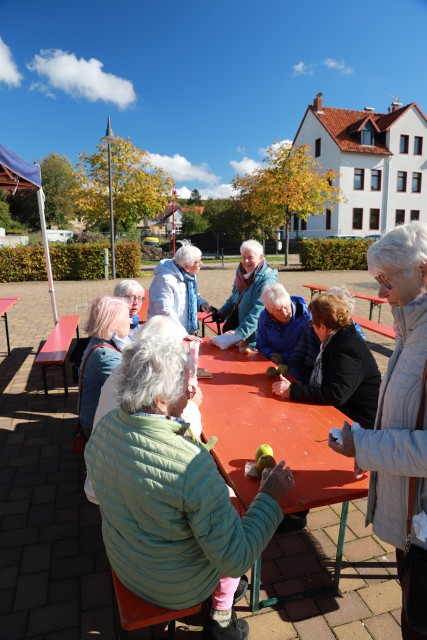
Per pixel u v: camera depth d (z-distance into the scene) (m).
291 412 2.57
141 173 20.38
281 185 20.77
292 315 3.63
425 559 1.37
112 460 1.38
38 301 11.50
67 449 3.77
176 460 1.29
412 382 1.39
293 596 2.22
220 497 1.32
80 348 4.11
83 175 20.36
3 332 8.07
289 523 2.74
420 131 32.84
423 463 1.31
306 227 35.81
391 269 1.39
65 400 4.82
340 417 2.50
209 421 2.47
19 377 5.59
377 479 1.59
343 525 2.16
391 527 1.51
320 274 18.25
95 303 2.68
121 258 17.36
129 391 1.36
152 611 1.47
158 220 61.62
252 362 3.54
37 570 2.47
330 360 2.65
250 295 4.20
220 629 1.90
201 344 4.08
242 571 1.36
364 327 6.07
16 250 15.86
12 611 2.21
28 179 5.85
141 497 1.30
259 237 33.28
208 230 40.56
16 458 3.63
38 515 2.94
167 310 4.02
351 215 32.53
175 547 1.34
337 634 2.04
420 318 1.37
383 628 2.06
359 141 32.22
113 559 1.48
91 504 3.05
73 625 2.13
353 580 2.35
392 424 1.45
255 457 2.05
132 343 1.47
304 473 1.95
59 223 48.56
